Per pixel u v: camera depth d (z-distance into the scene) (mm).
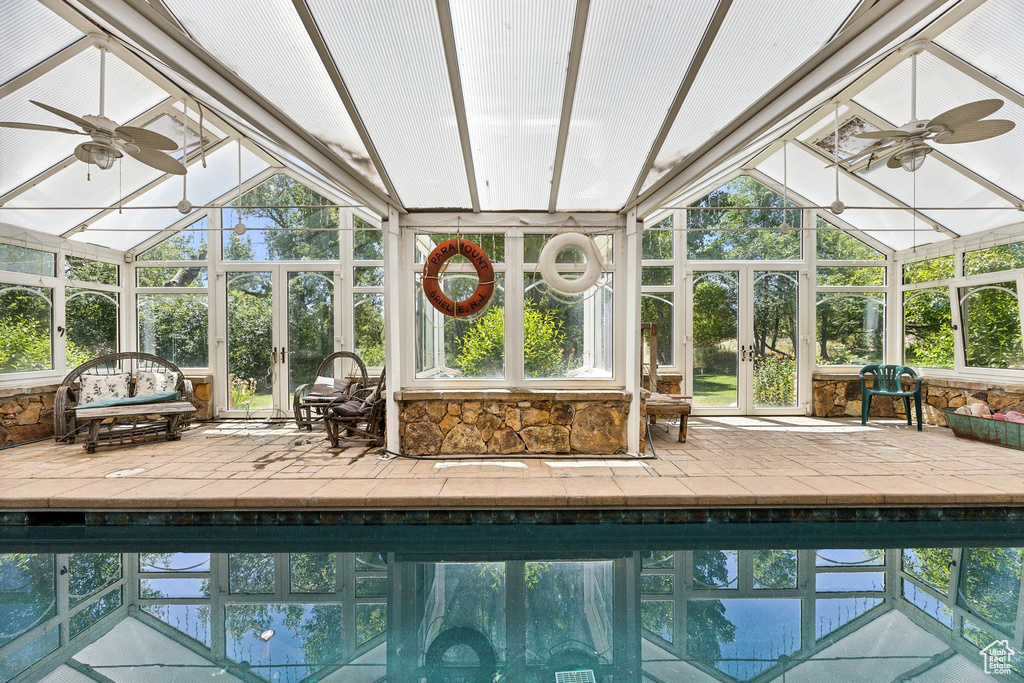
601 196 4379
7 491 3520
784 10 2273
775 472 4012
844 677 1929
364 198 4113
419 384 4828
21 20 3377
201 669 2008
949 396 6188
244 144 5965
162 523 3434
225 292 6957
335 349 6961
